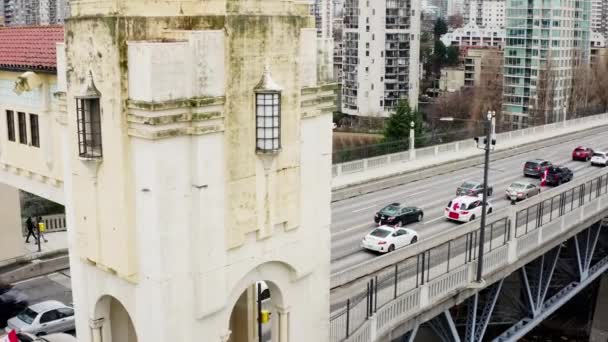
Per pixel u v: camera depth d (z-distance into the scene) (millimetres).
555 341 51375
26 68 24469
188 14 14719
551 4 113438
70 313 31781
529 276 40438
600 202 40500
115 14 13602
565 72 120562
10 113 27281
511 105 120188
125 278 14352
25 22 143000
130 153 13906
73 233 16078
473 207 43031
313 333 17953
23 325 30406
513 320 40875
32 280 38656
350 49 117625
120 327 16688
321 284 17875
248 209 15172
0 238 38500
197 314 14609
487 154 27922
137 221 14086
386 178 54906
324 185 17328
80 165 14859
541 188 52969
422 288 25203
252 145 15008
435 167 59688
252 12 14672
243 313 20062
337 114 111312
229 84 14328
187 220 14211
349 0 116062
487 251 30438
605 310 51594
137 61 13312
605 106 131250
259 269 16109
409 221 42125
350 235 39781
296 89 15680
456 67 138375
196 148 13969
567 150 73312
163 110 13359
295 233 16594
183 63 13586
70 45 14625
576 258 40875
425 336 39156
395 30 113875
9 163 27719
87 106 14242
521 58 117812
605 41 166750
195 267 14461
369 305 22797
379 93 115312
